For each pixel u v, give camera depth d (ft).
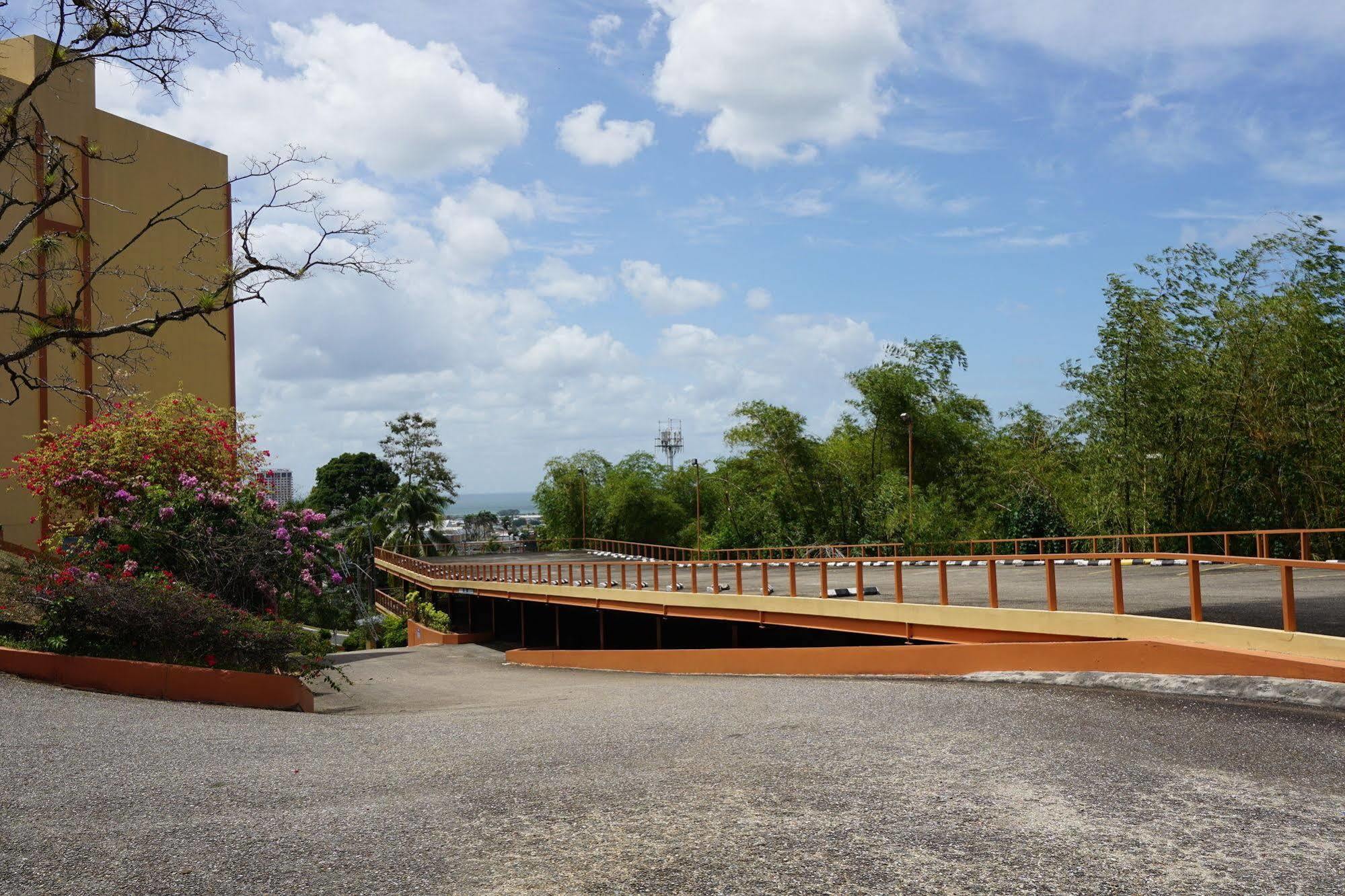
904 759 22.25
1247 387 104.06
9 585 42.47
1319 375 99.76
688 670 63.72
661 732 28.40
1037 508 134.72
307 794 20.34
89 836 16.83
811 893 13.74
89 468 60.85
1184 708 26.68
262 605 56.29
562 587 111.45
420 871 14.94
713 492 244.63
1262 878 14.20
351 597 165.27
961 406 203.10
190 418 66.13
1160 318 112.27
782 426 181.16
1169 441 110.52
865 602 60.18
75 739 25.91
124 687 36.96
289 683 41.34
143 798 19.66
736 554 182.91
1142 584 70.64
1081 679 32.76
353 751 26.40
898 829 16.70
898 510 159.94
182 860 15.51
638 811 18.31
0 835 16.78
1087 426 120.06
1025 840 16.02
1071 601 58.49
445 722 33.91
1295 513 104.78
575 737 28.35
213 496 56.80
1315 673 27.14
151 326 49.98
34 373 97.86
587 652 78.33
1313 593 57.06
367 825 17.69
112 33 47.78
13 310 50.47
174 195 117.91
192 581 53.21
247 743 27.17
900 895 13.66
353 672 83.76
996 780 19.97
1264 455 104.17
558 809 18.71
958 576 93.30
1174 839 15.94
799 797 19.06
